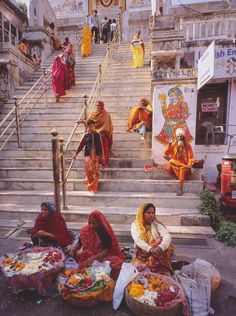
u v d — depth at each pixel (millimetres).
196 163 5090
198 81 5305
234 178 4777
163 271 2875
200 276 2633
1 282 2984
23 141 6465
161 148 5555
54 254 3031
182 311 2377
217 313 2441
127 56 10633
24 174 5688
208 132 7293
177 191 5062
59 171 4398
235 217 4883
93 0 15094
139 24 14586
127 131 6602
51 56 11297
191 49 8398
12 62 8492
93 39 13133
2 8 11008
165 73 5406
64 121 7043
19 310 2537
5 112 7727
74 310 2520
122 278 2623
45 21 12805
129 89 8180
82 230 3271
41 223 3574
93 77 9266
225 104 7309
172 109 5441
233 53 4844
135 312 2385
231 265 3258
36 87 8852
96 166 5043
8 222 4609
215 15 8477
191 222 4367
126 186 5172
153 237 2980
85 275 2699
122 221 4488
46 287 2715
